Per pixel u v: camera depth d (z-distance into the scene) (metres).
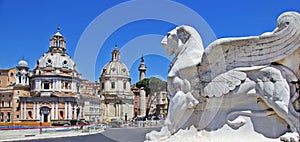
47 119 61.00
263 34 6.93
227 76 7.17
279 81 6.73
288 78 6.82
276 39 6.81
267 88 6.79
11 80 86.56
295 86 6.84
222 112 7.25
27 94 68.31
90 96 53.12
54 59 65.00
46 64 64.25
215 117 7.28
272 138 6.71
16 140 20.80
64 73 64.31
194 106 7.46
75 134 24.61
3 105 73.38
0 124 44.22
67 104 60.81
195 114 7.52
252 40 6.94
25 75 75.25
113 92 61.66
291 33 6.66
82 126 33.69
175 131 7.54
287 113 6.57
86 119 51.59
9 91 73.12
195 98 7.45
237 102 7.11
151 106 48.38
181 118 7.53
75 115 57.19
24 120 60.97
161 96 44.16
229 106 7.18
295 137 6.31
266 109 6.91
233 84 7.11
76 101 56.69
